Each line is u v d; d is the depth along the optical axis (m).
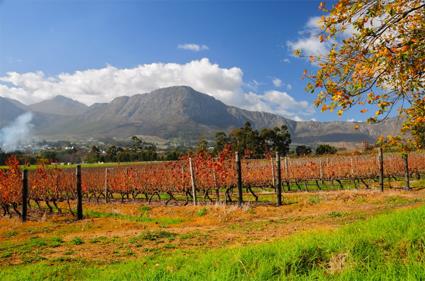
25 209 17.47
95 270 8.20
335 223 13.12
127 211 20.52
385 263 5.46
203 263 6.80
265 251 6.84
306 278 5.17
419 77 5.45
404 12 5.43
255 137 81.19
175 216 18.09
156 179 25.25
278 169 19.89
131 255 10.11
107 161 109.12
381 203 18.19
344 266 5.69
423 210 9.20
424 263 4.91
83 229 14.80
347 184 34.81
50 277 7.93
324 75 5.95
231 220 15.95
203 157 24.09
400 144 5.96
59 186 24.56
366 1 5.57
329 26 5.88
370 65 5.52
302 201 20.31
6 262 9.88
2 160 80.69
